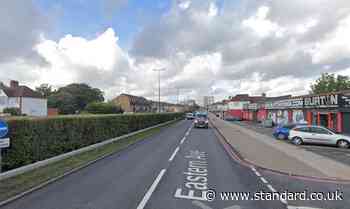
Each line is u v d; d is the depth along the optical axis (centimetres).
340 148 2017
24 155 1187
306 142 2147
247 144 2088
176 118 7688
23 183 950
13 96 6438
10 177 1025
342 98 2577
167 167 1249
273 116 4862
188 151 1756
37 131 1288
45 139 1355
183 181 999
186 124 5366
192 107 17750
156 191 874
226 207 739
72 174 1107
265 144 2100
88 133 1856
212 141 2366
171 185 945
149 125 3925
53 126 1431
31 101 6656
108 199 796
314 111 3166
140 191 874
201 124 4175
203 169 1212
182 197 816
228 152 1733
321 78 6531
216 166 1284
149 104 12250
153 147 1945
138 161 1398
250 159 1435
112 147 1894
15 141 1135
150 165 1294
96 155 1548
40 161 1259
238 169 1223
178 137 2695
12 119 1127
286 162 1365
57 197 814
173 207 734
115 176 1072
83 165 1273
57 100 8594
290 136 2209
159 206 741
